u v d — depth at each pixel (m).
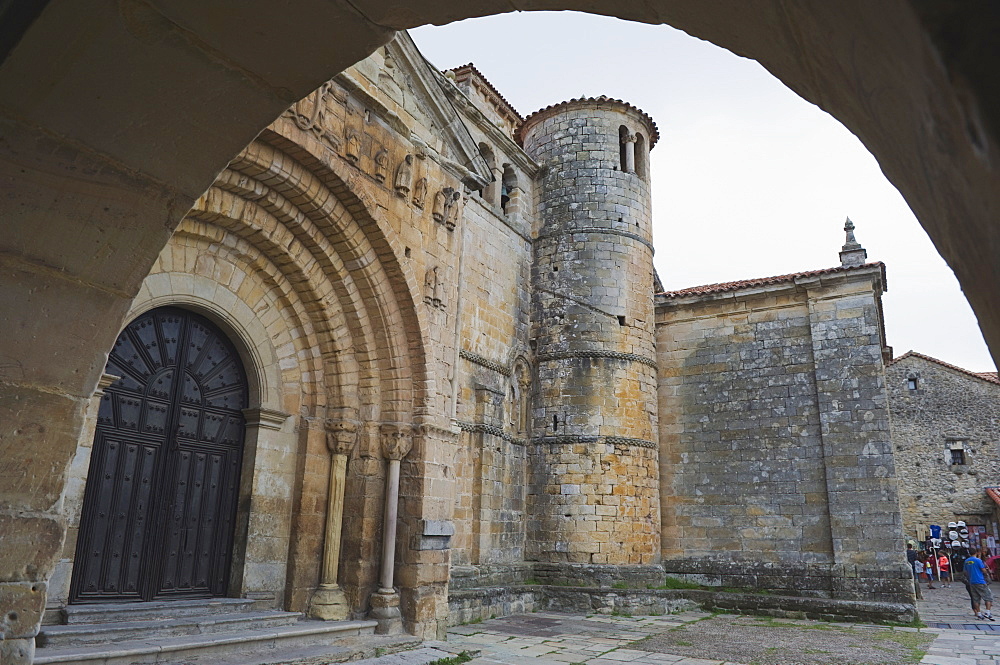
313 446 13.71
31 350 4.57
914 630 18.08
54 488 4.77
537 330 24.05
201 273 12.30
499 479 21.06
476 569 19.09
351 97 13.50
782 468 22.73
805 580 21.47
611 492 21.86
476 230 21.89
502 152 24.38
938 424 41.69
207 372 12.73
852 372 22.31
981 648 15.28
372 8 3.87
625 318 23.66
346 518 13.81
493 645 14.50
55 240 4.50
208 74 4.18
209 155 4.65
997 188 1.34
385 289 14.14
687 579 23.00
